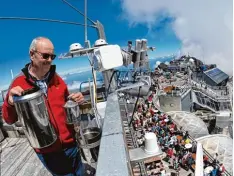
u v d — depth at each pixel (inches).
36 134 113.4
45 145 116.6
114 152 76.0
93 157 160.2
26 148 364.8
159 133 1159.0
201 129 1686.8
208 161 936.3
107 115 114.4
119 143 81.7
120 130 92.4
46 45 121.2
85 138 142.9
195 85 2512.3
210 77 3356.3
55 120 139.3
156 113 1470.2
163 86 2514.8
